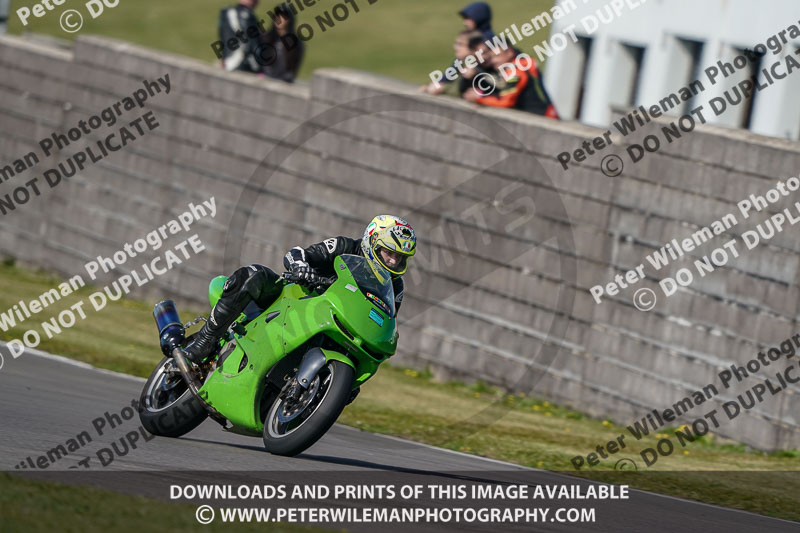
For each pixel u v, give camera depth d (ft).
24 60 207.31
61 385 95.76
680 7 173.17
